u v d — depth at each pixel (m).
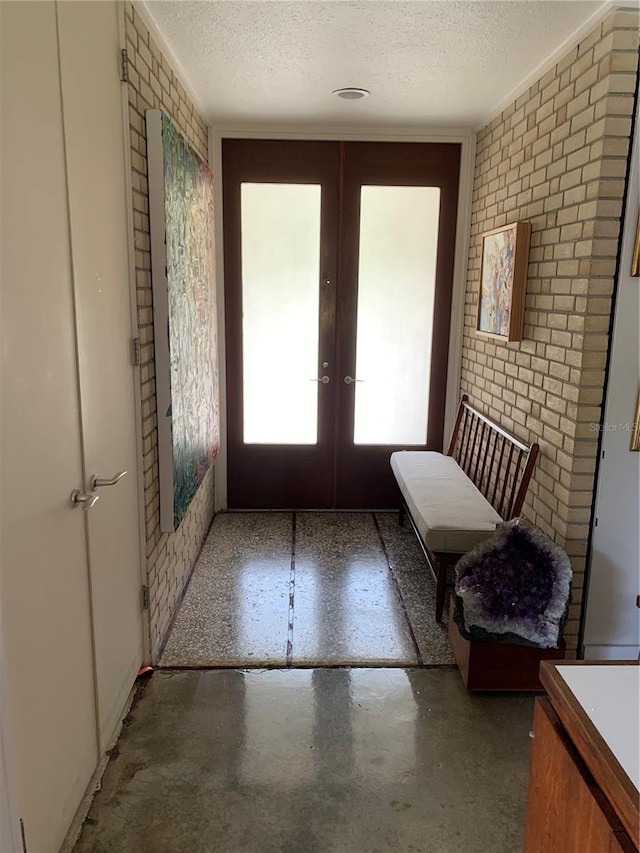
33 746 1.32
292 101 3.09
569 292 2.26
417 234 3.73
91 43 1.63
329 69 2.63
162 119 2.07
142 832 1.60
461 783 1.79
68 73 1.47
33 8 1.28
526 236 2.63
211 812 1.67
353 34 2.27
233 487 4.03
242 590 2.95
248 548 3.45
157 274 2.15
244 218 3.68
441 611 2.68
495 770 1.84
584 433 2.21
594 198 2.07
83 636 1.63
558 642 2.12
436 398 3.94
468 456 3.48
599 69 2.04
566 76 2.30
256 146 3.58
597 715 0.92
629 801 0.77
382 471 4.03
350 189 3.65
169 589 2.62
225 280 3.73
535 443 2.56
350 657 2.41
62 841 1.50
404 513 3.81
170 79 2.48
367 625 2.65
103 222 1.73
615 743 0.86
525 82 2.72
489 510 2.76
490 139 3.29
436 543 2.58
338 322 3.82
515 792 1.76
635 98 1.98
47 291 1.36
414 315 3.84
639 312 2.10
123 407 1.93
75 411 1.53
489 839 1.60
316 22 2.18
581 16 2.09
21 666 1.26
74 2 1.51
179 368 2.40
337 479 4.04
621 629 2.36
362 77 2.73
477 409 3.46
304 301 3.79
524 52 2.40
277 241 3.71
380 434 3.99
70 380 1.50
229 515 3.98
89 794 1.71
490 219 3.28
